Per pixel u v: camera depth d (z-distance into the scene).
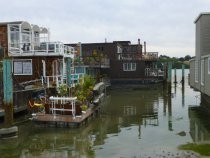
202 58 30.69
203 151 17.58
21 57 33.66
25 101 27.61
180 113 31.20
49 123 23.78
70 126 23.59
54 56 33.34
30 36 36.62
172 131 23.16
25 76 33.81
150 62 66.12
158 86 62.53
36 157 17.48
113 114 30.84
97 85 40.53
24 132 22.61
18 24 34.41
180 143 19.59
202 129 23.70
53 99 23.86
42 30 37.97
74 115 23.53
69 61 34.59
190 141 20.06
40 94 29.89
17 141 20.48
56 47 32.91
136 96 47.09
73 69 42.19
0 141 20.41
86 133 22.56
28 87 29.02
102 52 64.44
